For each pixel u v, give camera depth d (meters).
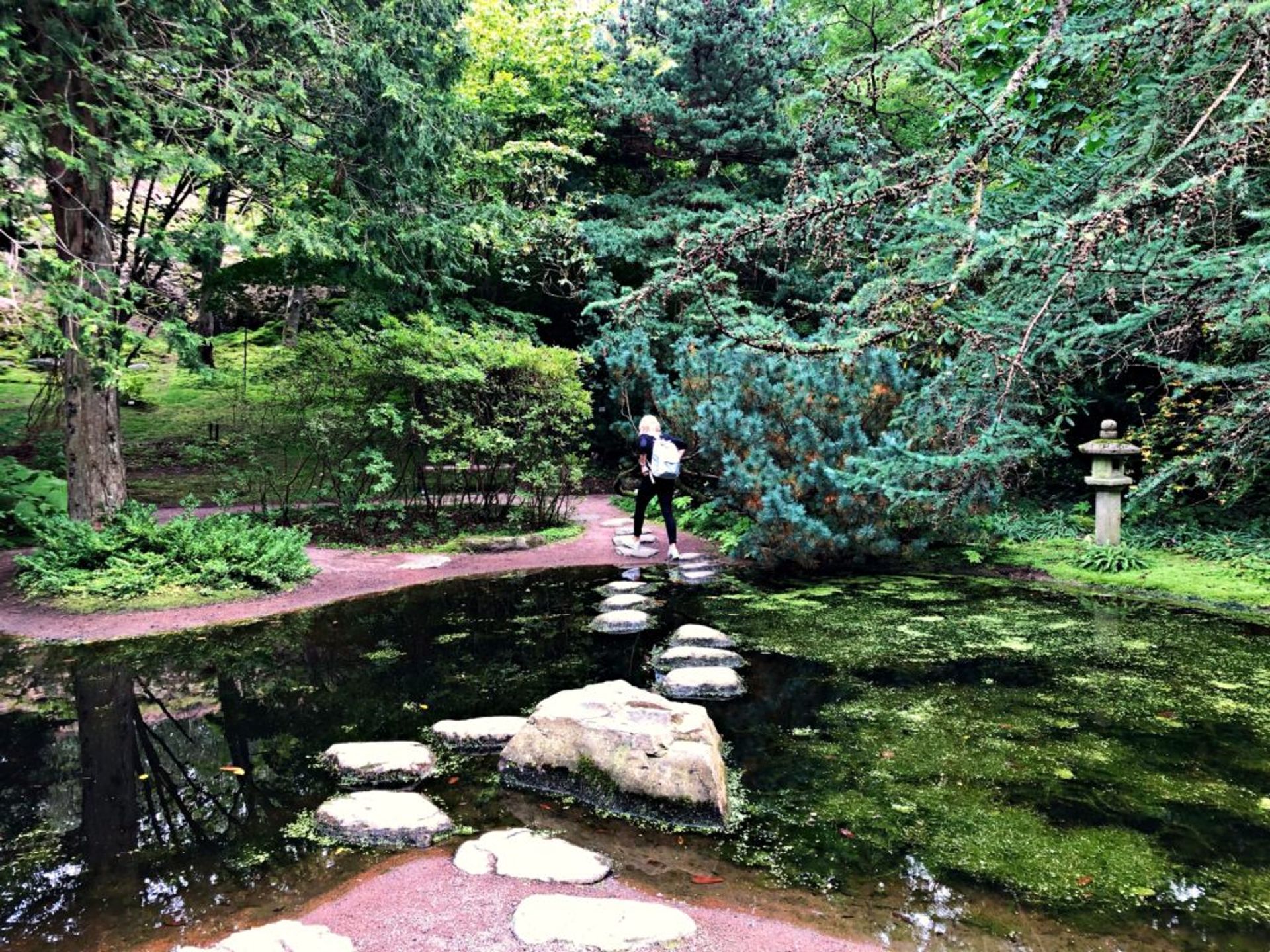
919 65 2.67
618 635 4.96
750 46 11.88
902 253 2.96
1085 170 2.96
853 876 2.22
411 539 8.54
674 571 7.05
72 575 5.88
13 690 4.02
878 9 12.66
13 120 5.16
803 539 6.41
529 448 9.01
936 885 2.16
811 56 12.38
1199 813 2.55
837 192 2.59
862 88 2.90
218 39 6.81
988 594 5.93
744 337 2.67
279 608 5.71
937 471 3.51
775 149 11.97
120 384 6.07
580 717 2.98
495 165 11.91
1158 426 6.41
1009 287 2.71
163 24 6.49
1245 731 3.25
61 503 8.55
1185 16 2.25
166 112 6.30
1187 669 4.08
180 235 6.79
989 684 3.89
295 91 7.18
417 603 5.89
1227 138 2.07
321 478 9.41
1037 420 4.68
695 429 7.55
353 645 4.79
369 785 2.90
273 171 8.01
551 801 2.77
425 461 9.39
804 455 6.51
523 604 5.84
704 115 12.18
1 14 5.51
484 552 7.96
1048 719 3.42
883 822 2.53
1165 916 1.99
